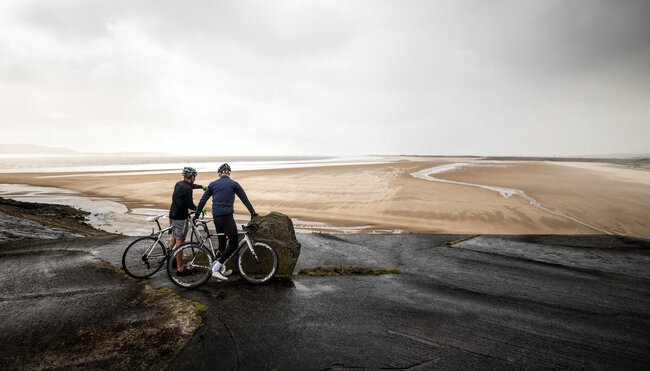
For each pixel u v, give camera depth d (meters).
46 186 31.55
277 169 54.59
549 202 21.77
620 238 10.50
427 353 3.89
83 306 4.80
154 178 37.50
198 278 5.89
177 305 4.91
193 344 3.88
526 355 3.93
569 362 3.82
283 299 5.33
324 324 4.52
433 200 22.23
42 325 4.23
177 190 5.81
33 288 5.45
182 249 5.73
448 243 9.76
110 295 5.23
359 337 4.21
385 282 6.43
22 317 4.41
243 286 5.83
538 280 6.78
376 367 3.57
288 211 19.36
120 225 15.51
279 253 6.54
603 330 4.66
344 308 5.09
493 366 3.67
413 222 16.91
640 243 9.91
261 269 6.26
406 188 27.83
